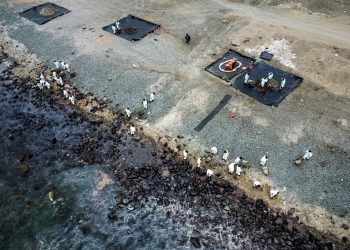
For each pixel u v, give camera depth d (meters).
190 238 28.03
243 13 50.25
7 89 42.78
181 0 54.25
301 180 30.69
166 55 44.19
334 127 34.56
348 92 37.81
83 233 29.03
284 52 43.12
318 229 27.80
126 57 44.31
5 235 29.23
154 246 27.91
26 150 35.69
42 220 30.08
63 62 44.91
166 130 35.91
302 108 36.62
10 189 32.41
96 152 34.97
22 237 29.08
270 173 31.39
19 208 30.97
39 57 46.34
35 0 57.50
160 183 31.75
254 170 31.73
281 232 27.75
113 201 30.91
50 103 40.53
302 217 28.52
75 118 38.59
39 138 36.81
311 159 32.09
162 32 48.03
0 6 56.47
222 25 48.28
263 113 36.34
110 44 46.56
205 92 39.00
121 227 29.20
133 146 35.16
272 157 32.53
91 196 31.42
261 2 52.41
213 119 36.22
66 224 29.69
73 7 54.97
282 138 33.97
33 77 43.94
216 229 28.38
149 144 35.12
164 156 33.81
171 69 42.09
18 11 55.00
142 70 42.28
